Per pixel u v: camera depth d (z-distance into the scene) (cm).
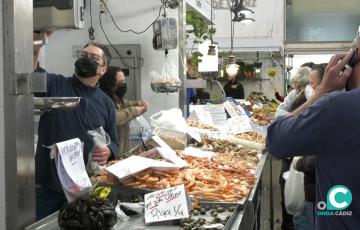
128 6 449
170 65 415
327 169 138
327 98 133
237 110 518
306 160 302
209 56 514
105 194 188
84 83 278
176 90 414
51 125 261
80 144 174
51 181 254
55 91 269
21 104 155
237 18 637
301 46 917
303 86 448
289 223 440
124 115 362
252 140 420
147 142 309
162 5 443
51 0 198
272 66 975
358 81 143
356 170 132
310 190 314
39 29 205
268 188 594
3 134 154
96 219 158
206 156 326
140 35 450
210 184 237
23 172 157
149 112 454
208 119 475
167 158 262
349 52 144
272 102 831
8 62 151
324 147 134
